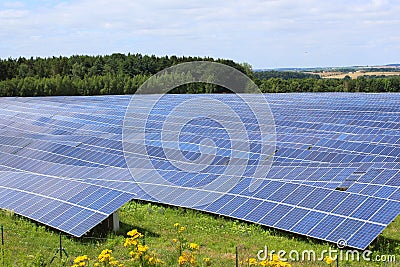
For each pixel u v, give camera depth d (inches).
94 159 1419.8
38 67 5260.8
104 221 1006.4
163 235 983.0
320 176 1114.7
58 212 1021.2
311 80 4997.5
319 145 1358.3
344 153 1274.6
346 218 908.6
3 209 1103.0
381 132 1423.5
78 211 1006.4
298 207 983.6
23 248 913.5
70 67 5349.4
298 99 2277.3
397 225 1007.6
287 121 1688.0
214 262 829.2
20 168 1422.2
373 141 1336.1
